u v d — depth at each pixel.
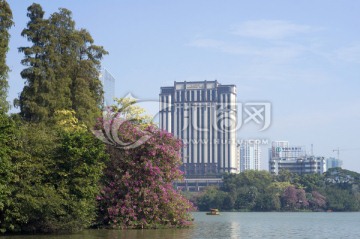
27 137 31.98
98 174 33.22
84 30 48.00
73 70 45.59
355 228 55.75
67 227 32.12
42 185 30.62
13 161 29.64
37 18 44.00
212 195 168.25
